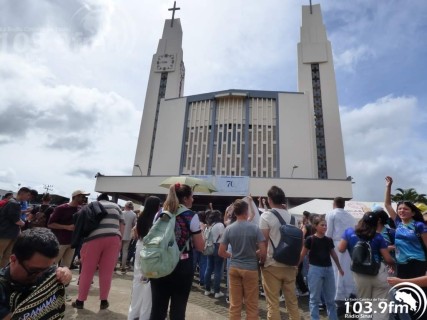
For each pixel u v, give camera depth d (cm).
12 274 170
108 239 481
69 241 565
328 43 5941
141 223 435
